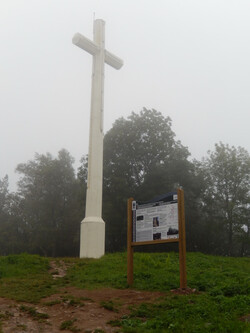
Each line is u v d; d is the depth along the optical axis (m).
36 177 44.84
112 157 36.69
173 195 11.63
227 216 35.69
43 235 41.28
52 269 15.13
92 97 21.31
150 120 37.59
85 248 18.67
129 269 12.04
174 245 34.88
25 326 7.71
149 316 8.49
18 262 15.45
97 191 19.78
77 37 20.91
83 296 10.35
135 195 34.78
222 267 15.41
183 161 35.56
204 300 9.38
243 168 35.81
